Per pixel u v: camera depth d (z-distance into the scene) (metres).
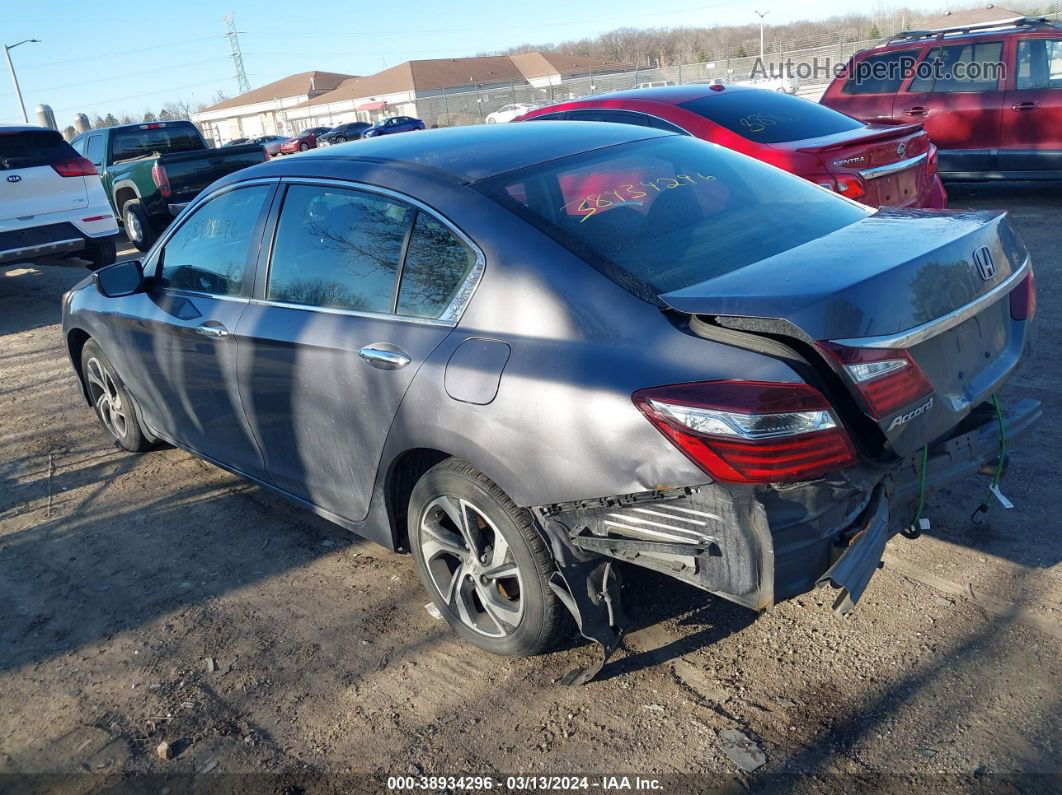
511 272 2.73
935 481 2.71
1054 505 3.56
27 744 2.81
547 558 2.70
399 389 2.93
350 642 3.20
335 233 3.32
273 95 88.12
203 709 2.90
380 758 2.62
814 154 5.82
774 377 2.26
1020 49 9.11
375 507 3.27
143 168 12.32
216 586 3.65
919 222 2.92
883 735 2.51
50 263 11.44
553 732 2.65
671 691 2.78
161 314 4.11
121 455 5.14
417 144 3.44
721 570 2.34
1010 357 2.88
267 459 3.78
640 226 2.87
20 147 9.31
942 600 3.06
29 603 3.65
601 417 2.41
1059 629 2.85
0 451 5.39
